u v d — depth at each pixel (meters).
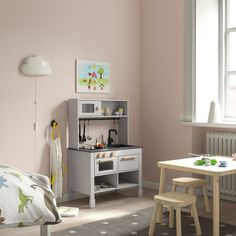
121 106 5.04
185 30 4.78
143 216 3.98
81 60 4.68
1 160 4.11
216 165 3.55
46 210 2.39
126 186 4.68
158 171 5.15
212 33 4.89
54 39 4.46
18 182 2.43
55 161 4.42
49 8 4.41
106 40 4.93
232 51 4.88
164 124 5.07
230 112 4.91
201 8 4.75
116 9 5.03
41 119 4.39
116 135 5.08
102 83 4.89
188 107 4.79
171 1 4.92
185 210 4.18
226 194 4.65
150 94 5.23
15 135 4.20
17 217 2.29
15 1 4.16
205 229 3.57
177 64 4.89
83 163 4.42
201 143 4.88
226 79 4.92
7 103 4.14
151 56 5.20
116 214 4.07
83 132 4.71
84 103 4.50
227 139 4.57
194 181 3.93
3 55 4.10
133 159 4.73
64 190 4.61
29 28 4.27
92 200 4.33
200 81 4.78
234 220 3.84
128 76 5.19
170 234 3.45
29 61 4.21
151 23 5.17
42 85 4.39
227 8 4.88
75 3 4.62
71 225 3.72
